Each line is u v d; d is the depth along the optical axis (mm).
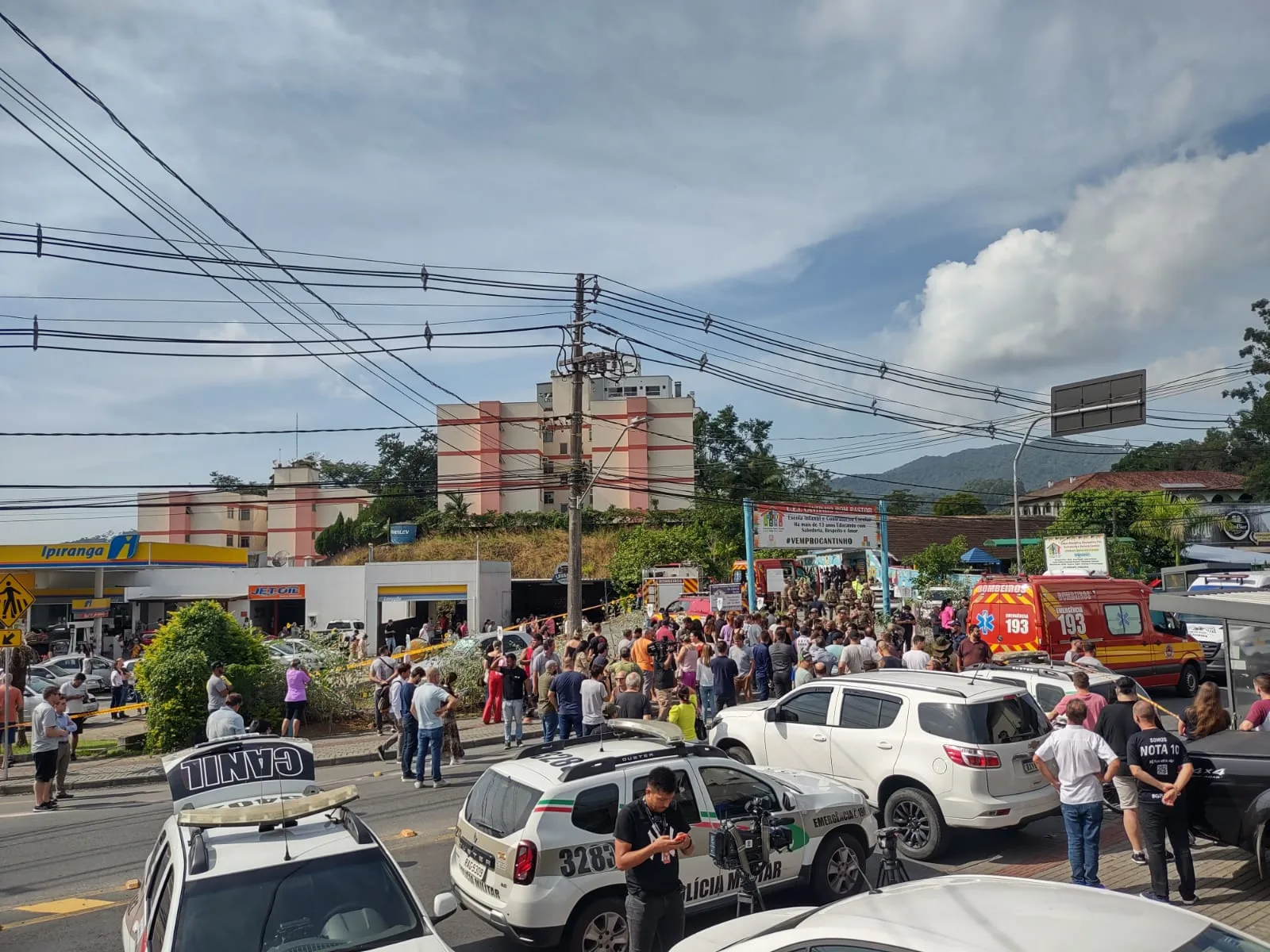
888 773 9945
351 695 22031
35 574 44812
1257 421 48969
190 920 5156
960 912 3723
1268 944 3512
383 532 73562
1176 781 7996
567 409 73188
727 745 11844
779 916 5383
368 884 5582
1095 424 19766
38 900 9312
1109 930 3459
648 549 45312
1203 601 12398
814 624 20344
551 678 17016
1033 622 20031
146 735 19828
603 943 6965
